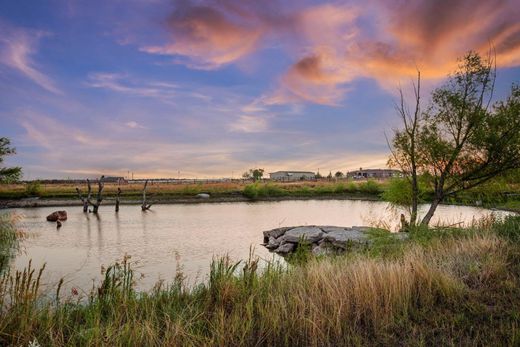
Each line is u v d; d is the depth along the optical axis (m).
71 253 17.75
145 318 5.99
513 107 14.13
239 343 4.95
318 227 20.94
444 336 4.86
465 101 14.66
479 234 10.92
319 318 5.37
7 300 6.99
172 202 57.38
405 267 6.99
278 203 56.31
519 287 6.33
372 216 34.41
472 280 6.93
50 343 4.99
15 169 32.91
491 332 4.82
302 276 7.48
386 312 5.59
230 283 6.99
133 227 28.53
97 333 4.81
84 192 63.88
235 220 33.69
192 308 6.20
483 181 14.79
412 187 16.42
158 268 14.16
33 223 31.06
